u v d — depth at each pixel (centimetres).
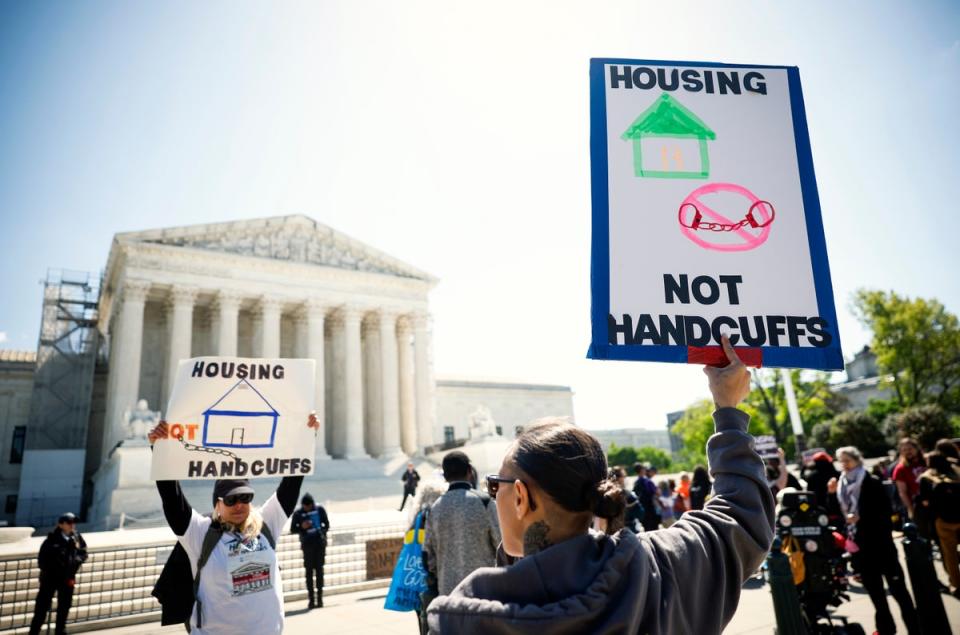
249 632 437
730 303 284
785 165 311
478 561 518
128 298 4475
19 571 1348
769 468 1149
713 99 319
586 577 158
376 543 1641
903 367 5522
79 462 4922
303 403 553
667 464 8181
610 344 273
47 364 5344
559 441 182
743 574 196
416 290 5803
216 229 4909
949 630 652
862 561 766
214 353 4838
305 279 5238
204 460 512
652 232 292
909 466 1199
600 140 306
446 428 7406
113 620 1239
